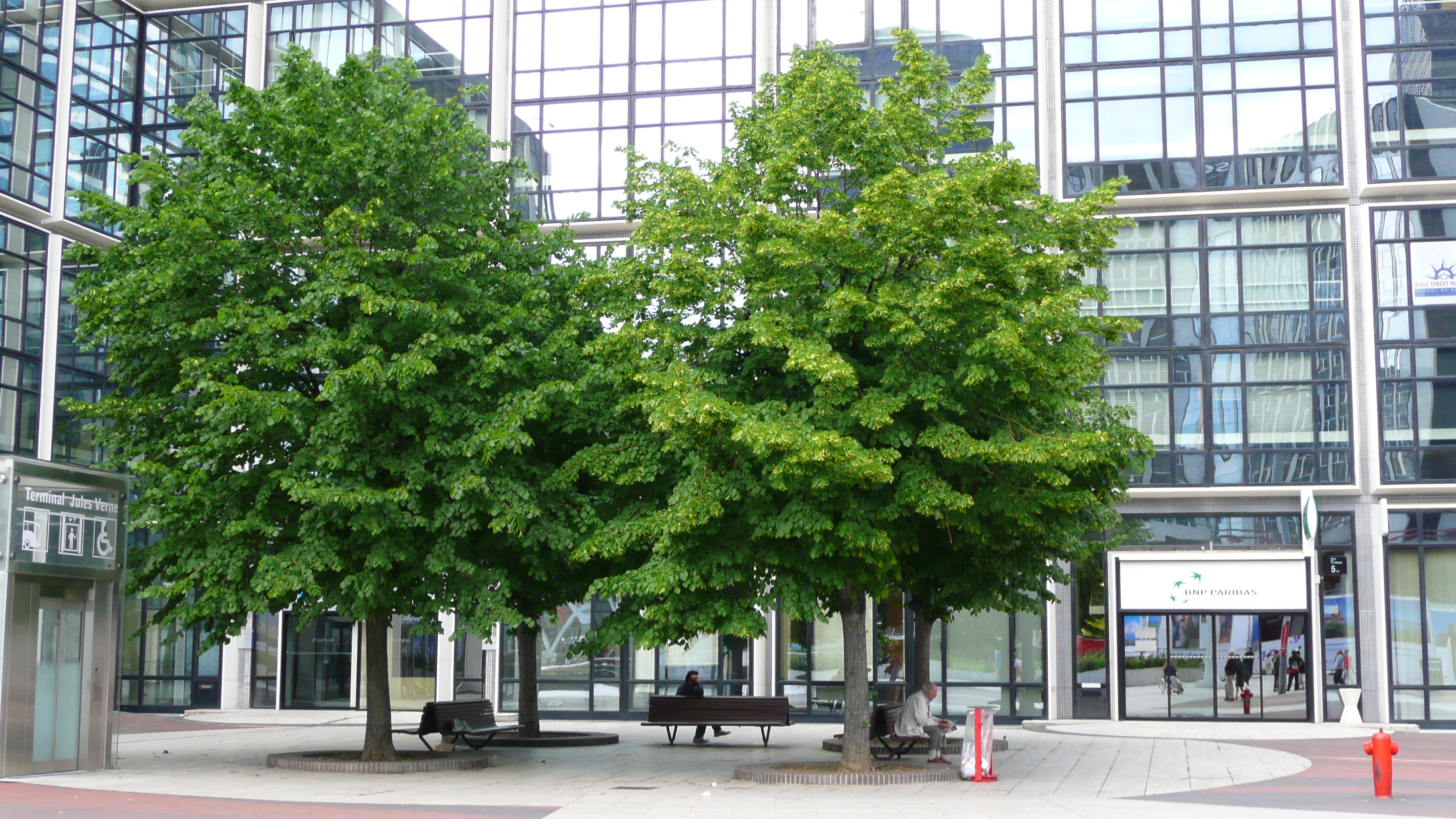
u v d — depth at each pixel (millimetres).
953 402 18203
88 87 39438
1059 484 17828
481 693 38625
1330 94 35812
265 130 21516
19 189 36406
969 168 20188
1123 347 36156
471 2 40375
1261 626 35000
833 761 21891
